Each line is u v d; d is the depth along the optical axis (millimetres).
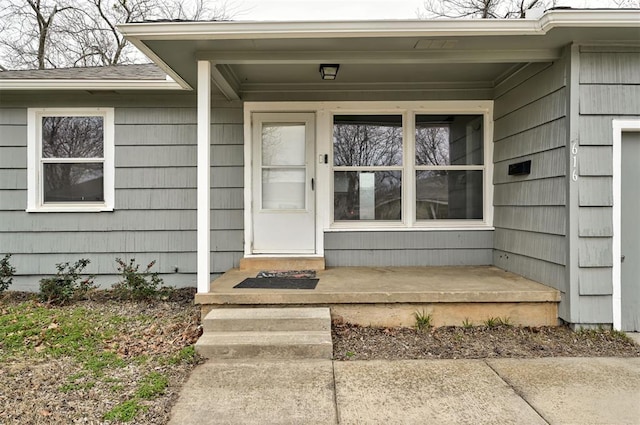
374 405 2479
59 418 2293
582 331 3594
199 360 3127
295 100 5148
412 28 3289
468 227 5172
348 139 5246
